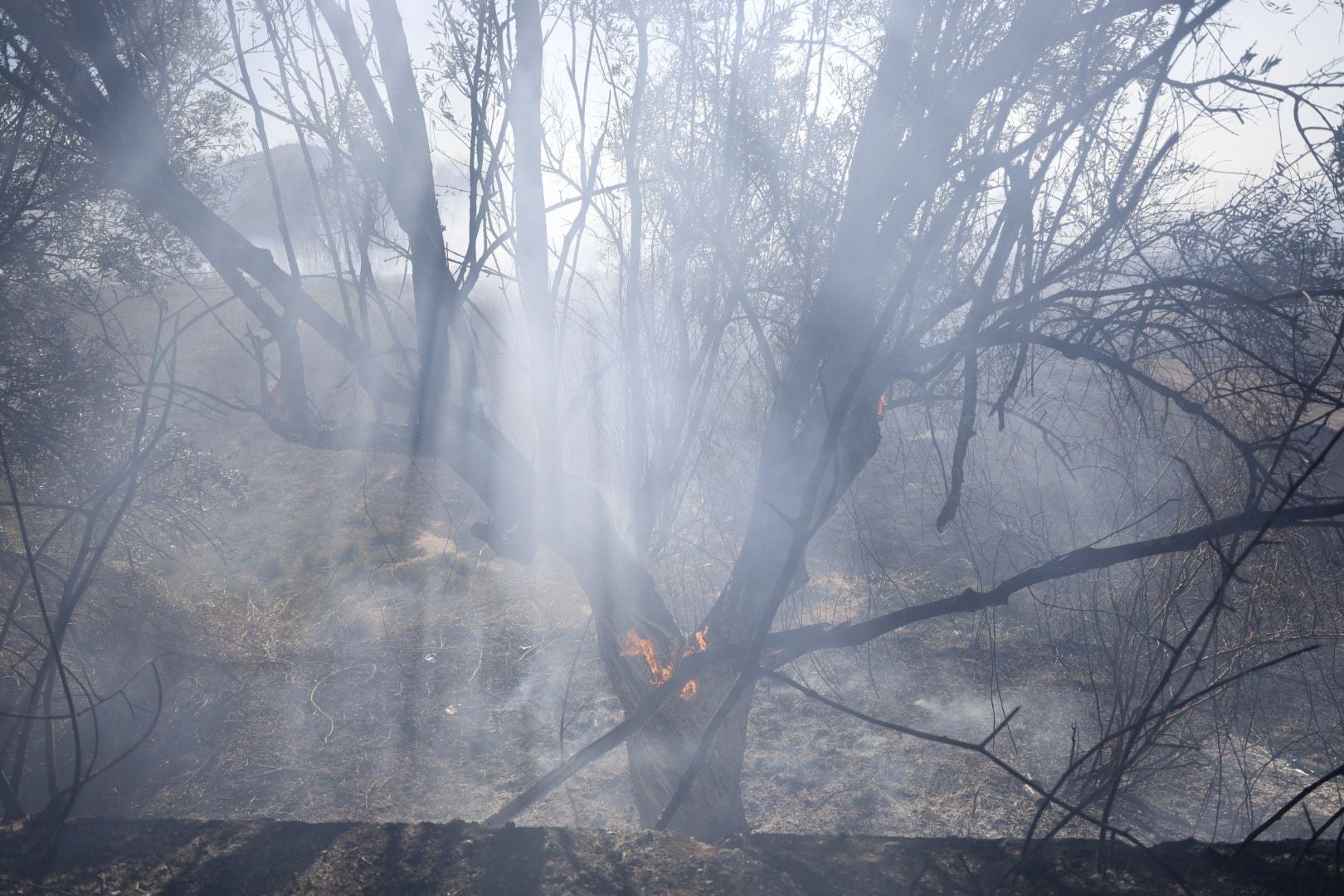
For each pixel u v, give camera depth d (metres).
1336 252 3.30
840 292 3.84
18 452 6.32
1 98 4.44
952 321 4.36
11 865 2.19
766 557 4.28
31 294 6.64
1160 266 3.72
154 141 3.63
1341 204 3.20
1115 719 6.02
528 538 4.38
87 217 5.85
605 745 2.95
